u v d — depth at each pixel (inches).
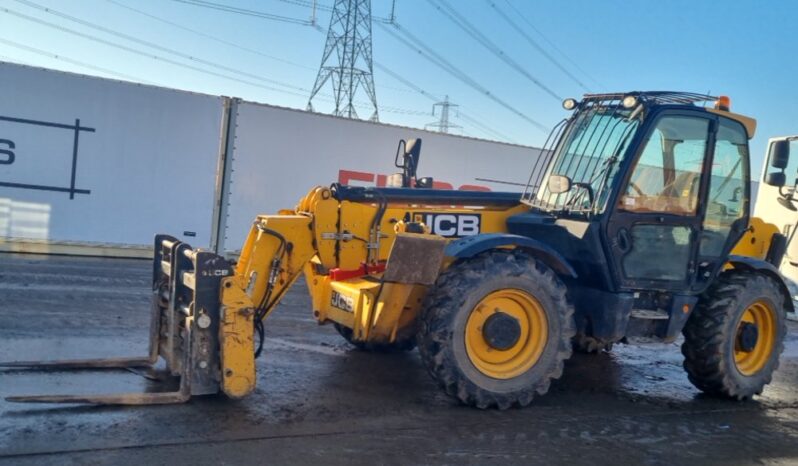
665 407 196.5
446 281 172.7
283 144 462.3
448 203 209.6
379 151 493.7
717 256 206.1
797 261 350.6
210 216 448.1
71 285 313.7
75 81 414.9
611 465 148.0
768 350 215.8
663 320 199.2
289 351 225.9
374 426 159.5
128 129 427.5
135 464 127.7
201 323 160.2
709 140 200.2
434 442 152.4
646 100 195.9
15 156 406.0
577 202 197.0
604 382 219.9
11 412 149.2
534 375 179.5
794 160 348.8
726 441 170.2
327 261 195.3
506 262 175.6
